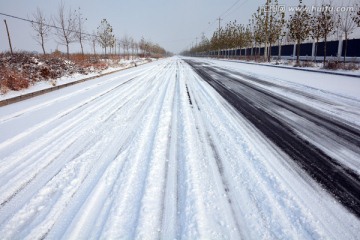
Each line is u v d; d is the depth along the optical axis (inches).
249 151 172.6
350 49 1066.1
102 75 739.4
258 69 914.1
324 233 97.6
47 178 143.1
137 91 429.1
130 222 104.3
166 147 180.9
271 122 242.2
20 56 673.0
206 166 150.9
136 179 137.9
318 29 909.2
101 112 287.1
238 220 105.0
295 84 503.5
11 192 130.4
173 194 123.3
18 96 370.3
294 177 138.8
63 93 426.6
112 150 178.9
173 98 359.3
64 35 826.2
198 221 104.1
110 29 1309.1
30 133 220.2
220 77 643.5
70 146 188.5
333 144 186.7
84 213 111.2
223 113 273.6
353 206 114.7
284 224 102.4
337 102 331.9
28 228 103.0
